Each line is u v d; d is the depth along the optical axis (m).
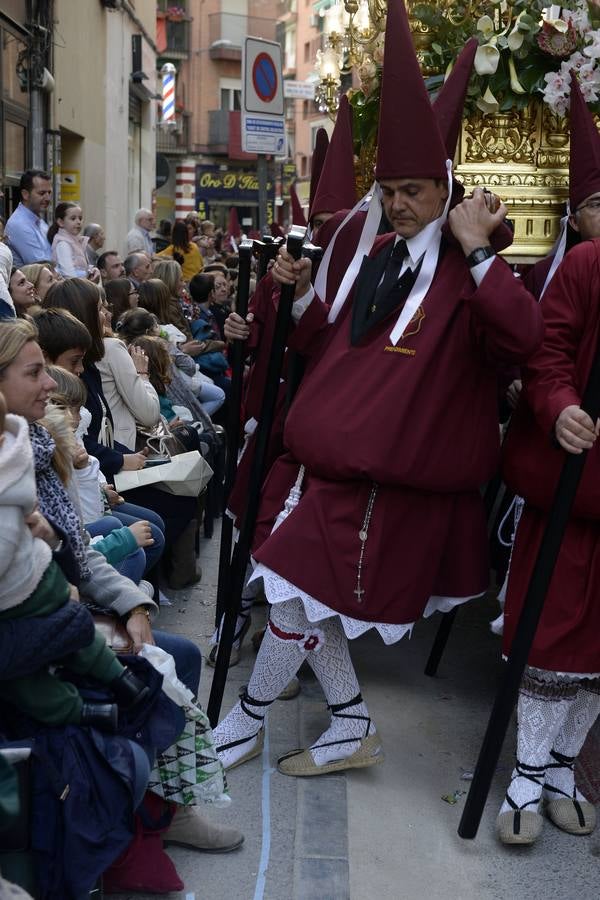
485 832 3.34
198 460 5.04
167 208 44.16
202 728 2.87
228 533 4.61
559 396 3.09
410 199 3.23
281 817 3.34
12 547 2.35
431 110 3.19
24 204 7.91
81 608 2.53
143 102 22.52
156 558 4.38
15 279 4.92
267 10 44.41
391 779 3.63
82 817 2.48
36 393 2.90
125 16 18.50
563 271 3.23
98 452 4.75
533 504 3.28
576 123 3.69
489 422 3.32
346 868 3.07
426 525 3.34
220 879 3.00
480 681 4.49
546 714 3.30
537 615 3.11
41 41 12.23
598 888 3.09
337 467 3.25
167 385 6.31
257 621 5.05
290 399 4.03
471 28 4.84
